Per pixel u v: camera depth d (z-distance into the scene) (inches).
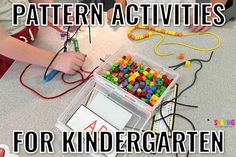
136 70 35.4
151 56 39.1
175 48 40.0
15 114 33.8
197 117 32.4
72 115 32.4
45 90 36.1
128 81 34.1
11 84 36.9
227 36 41.3
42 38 42.6
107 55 39.6
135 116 32.6
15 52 37.2
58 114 33.6
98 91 34.8
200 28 42.3
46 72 37.9
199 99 34.1
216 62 37.9
